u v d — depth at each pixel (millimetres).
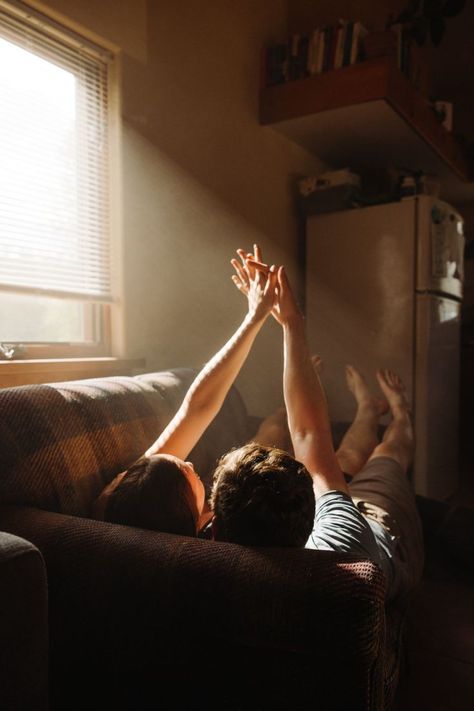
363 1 3330
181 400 1693
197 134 2473
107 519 978
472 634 1735
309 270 3230
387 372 2238
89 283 1943
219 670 766
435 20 2990
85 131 1945
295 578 728
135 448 1363
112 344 2068
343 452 1937
